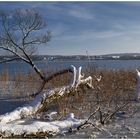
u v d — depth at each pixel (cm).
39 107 1242
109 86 1702
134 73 2064
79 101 1491
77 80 1418
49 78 1670
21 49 1994
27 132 962
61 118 1174
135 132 1022
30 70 2280
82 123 1066
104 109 1378
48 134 989
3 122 1075
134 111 1341
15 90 1988
